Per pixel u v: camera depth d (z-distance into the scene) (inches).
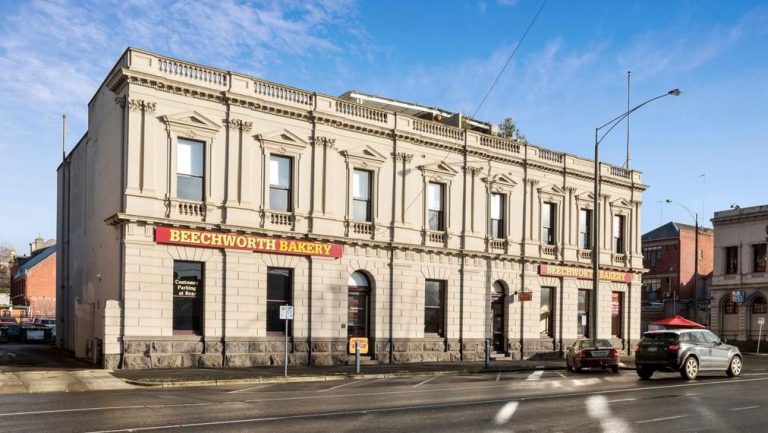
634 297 1790.1
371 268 1302.9
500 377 1047.6
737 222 2461.9
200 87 1111.0
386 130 1327.5
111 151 1144.2
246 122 1160.2
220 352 1114.1
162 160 1081.4
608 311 1713.8
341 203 1270.9
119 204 1070.4
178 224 1075.9
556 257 1596.9
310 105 1243.8
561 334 1593.3
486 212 1478.8
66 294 1565.0
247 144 1161.4
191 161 1117.7
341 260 1263.5
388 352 1312.7
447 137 1430.9
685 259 2935.5
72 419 545.6
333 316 1243.8
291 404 657.0
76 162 1504.7
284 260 1195.9
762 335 2345.0
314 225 1223.5
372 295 1310.3
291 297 1206.3
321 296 1230.9
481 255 1449.3
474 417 572.7
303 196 1222.9
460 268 1432.1
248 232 1145.4
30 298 3051.2
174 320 1090.1
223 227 1114.1
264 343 1159.0
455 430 506.0
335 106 1275.8
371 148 1311.5
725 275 2484.0
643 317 2960.1
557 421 555.2
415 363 1305.4
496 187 1496.1
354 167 1294.3
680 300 2847.0
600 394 763.4
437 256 1396.4
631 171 1796.3
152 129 1071.6
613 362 1153.4
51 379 896.3
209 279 1114.1
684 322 1630.2
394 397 727.1
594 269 1245.1
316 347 1217.4
